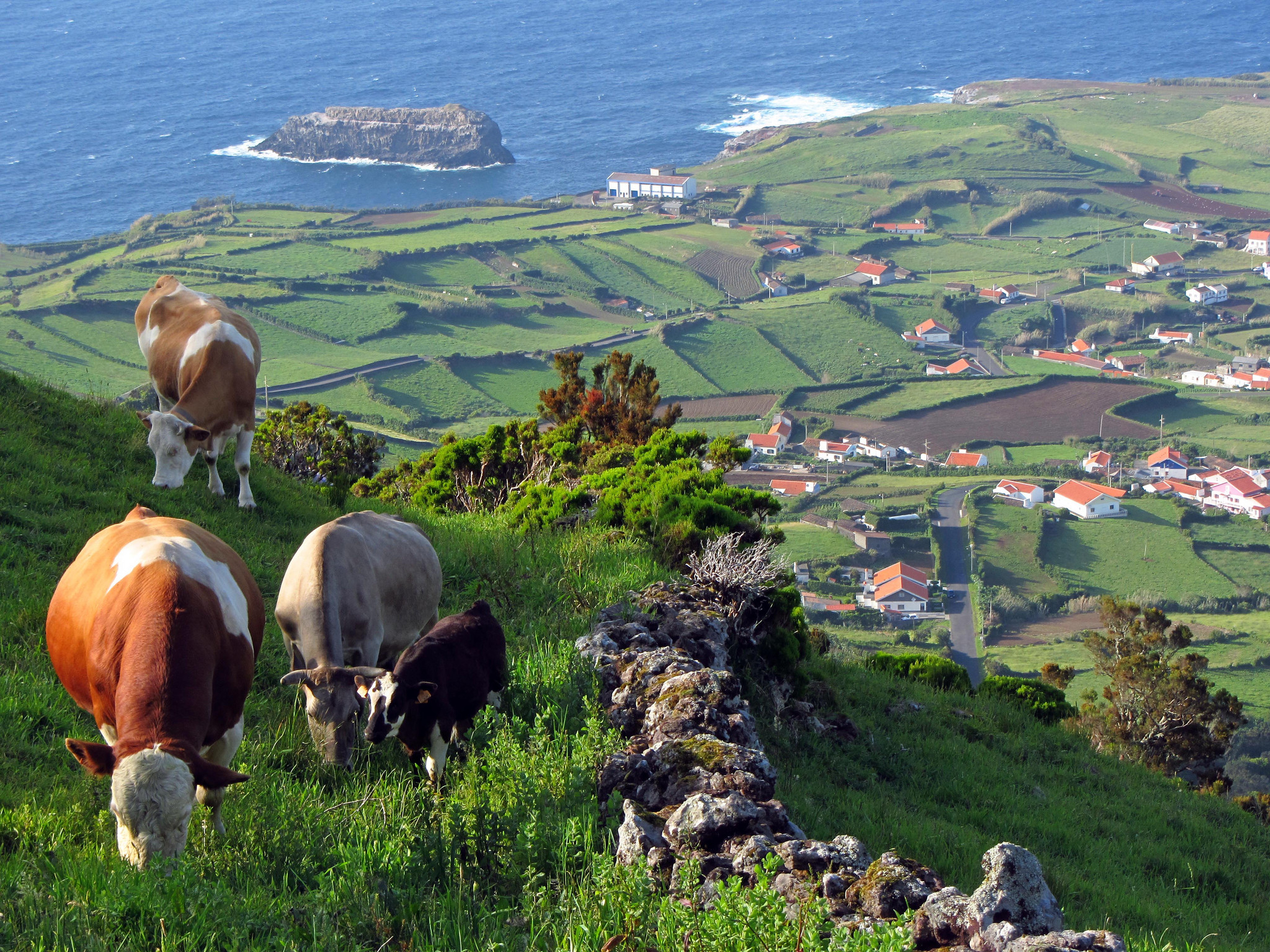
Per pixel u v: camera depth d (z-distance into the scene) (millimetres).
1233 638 106750
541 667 10297
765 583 14820
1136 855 16297
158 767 5699
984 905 5703
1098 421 180250
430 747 8172
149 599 6688
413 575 10359
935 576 124750
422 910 6125
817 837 11172
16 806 7336
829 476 157250
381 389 176875
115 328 184625
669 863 6531
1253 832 20078
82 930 5340
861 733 16891
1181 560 128125
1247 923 14461
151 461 16578
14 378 17234
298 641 9477
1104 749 30938
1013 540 134125
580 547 15523
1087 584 122812
